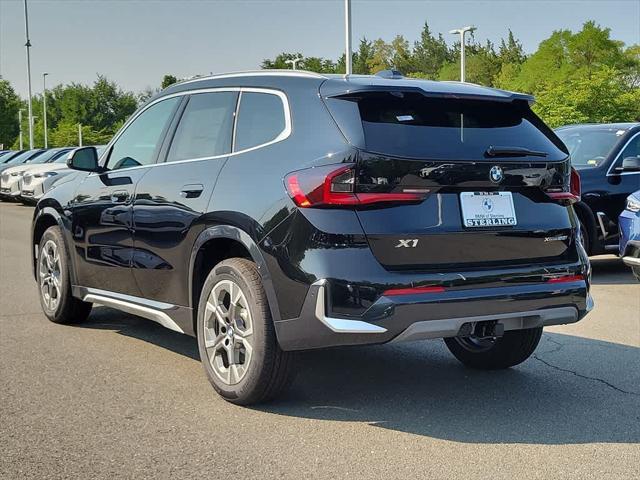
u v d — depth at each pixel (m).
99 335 6.11
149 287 5.14
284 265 3.98
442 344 6.02
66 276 6.21
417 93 4.13
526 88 64.88
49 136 101.38
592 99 46.38
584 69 61.09
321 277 3.84
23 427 4.03
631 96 46.62
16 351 5.59
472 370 5.25
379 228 3.87
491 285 4.08
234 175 4.44
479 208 4.11
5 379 4.89
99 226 5.64
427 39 124.00
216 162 4.66
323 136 4.05
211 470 3.49
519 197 4.28
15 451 3.70
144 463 3.57
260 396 4.29
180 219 4.74
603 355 5.67
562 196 4.43
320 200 3.89
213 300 4.48
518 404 4.50
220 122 4.81
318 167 3.94
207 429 4.03
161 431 3.99
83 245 5.88
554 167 4.38
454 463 3.60
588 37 61.53
